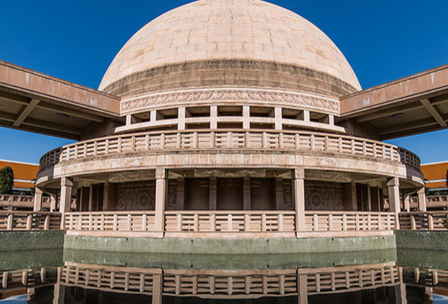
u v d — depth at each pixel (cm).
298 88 2608
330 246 1677
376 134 2872
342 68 3005
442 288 962
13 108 2362
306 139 1891
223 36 2725
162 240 1638
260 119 2295
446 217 1859
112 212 1795
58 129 2778
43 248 1838
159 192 1731
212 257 1520
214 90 2333
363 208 2467
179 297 857
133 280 1059
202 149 1747
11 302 806
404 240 1891
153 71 2695
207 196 2114
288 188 2166
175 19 3016
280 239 1619
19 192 6259
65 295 878
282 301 816
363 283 1020
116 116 2486
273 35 2794
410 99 2166
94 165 1919
